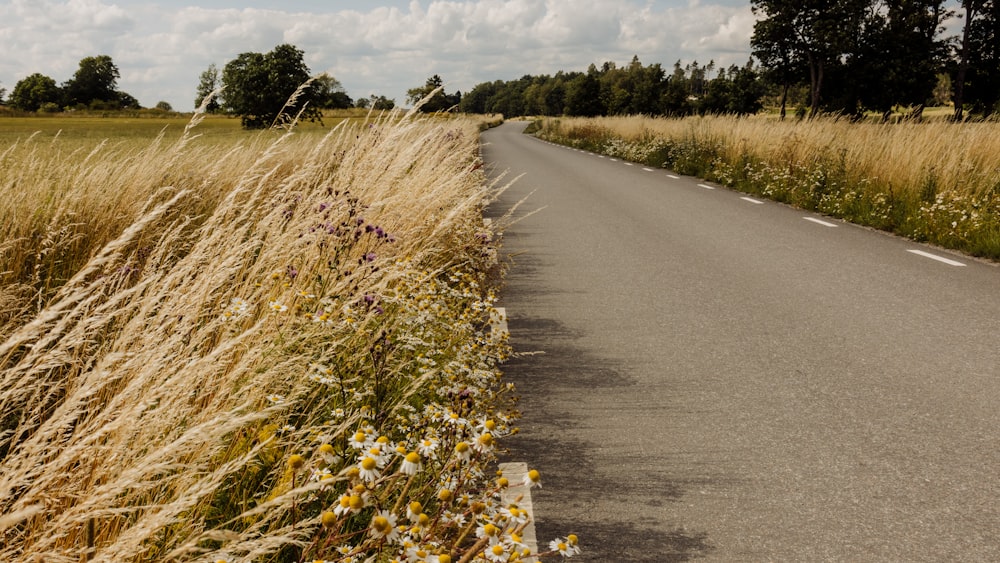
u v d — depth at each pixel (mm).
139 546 1915
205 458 2285
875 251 8031
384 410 2932
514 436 3568
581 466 3268
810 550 2631
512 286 6738
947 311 5625
